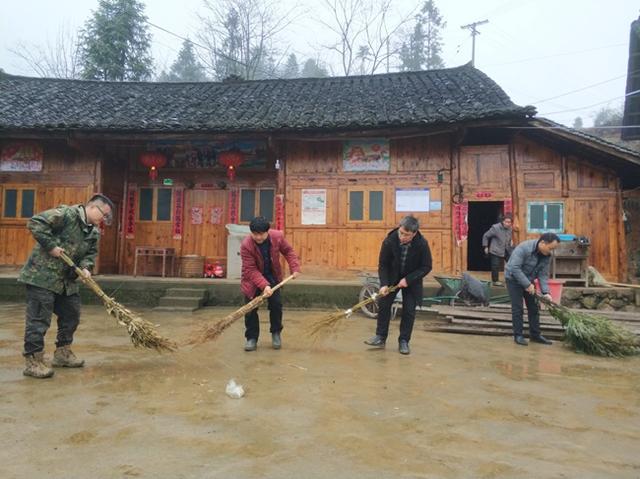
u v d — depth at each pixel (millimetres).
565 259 8727
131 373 4059
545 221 9344
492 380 4055
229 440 2639
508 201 9398
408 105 9609
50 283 3861
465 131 8648
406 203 9562
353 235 9656
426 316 7711
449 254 9367
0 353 4691
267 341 5605
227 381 3852
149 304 8852
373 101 10344
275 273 5195
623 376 4312
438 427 2910
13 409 3076
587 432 2883
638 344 5379
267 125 8938
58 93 11930
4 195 10242
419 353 5086
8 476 2172
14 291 8984
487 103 9047
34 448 2488
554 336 6082
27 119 9641
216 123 9234
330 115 9422
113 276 9875
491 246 8820
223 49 21984
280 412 3121
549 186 9383
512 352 5270
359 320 7477
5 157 10281
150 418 2967
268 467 2312
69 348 4242
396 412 3168
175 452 2469
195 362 4496
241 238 10031
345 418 3031
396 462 2400
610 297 8344
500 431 2865
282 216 9820
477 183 9484
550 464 2414
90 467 2281
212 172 11031
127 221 11141
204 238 10984
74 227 4027
